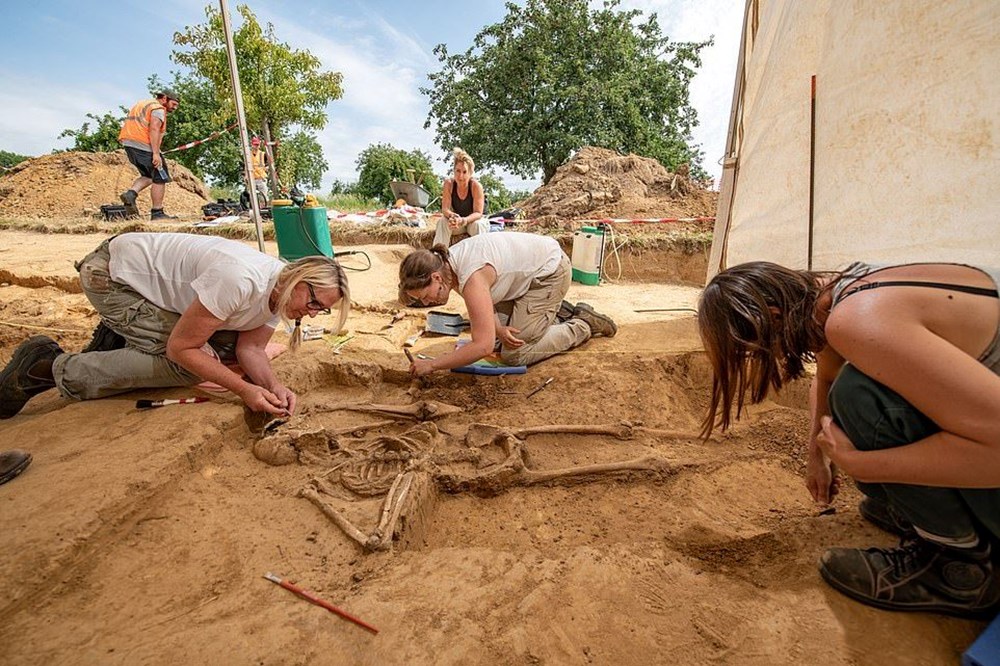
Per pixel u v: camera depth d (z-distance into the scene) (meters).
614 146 19.20
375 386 3.42
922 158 2.89
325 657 1.43
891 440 1.40
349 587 1.74
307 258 2.53
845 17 3.14
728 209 4.54
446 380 3.39
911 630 1.50
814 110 3.47
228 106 13.27
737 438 2.97
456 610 1.59
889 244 3.16
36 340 2.71
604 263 7.00
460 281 3.05
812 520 2.10
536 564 1.83
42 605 1.60
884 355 1.20
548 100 19.09
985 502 1.31
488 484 2.44
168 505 2.10
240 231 8.38
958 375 1.12
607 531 2.24
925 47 2.74
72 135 25.19
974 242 2.75
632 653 1.45
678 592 1.67
